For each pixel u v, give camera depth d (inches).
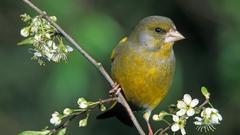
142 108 411.5
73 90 498.0
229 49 554.9
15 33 592.4
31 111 583.8
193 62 598.9
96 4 534.3
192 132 591.8
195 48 601.9
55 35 347.6
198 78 597.0
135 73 398.6
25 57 587.8
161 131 342.6
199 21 602.2
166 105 536.1
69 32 499.8
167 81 405.4
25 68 585.9
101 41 495.2
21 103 586.6
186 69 595.5
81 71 498.9
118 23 541.6
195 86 596.1
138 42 402.9
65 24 502.6
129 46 404.2
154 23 402.9
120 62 403.5
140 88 399.9
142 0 586.9
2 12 593.3
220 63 554.9
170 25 404.2
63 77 497.0
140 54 400.2
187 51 599.2
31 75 584.1
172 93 533.0
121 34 540.7
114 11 574.2
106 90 550.6
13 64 586.9
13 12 593.3
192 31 604.1
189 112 336.5
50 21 344.8
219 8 586.6
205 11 600.1
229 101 589.6
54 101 519.8
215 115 334.6
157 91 403.5
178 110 344.2
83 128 585.9
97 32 498.6
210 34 601.9
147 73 398.3
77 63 498.9
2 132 580.1
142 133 361.1
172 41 402.0
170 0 597.0
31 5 345.1
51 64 526.6
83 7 514.3
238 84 556.1
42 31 342.3
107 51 497.0
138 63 398.6
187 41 601.3
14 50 590.2
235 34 563.5
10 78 584.1
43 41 344.2
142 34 403.2
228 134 601.0
